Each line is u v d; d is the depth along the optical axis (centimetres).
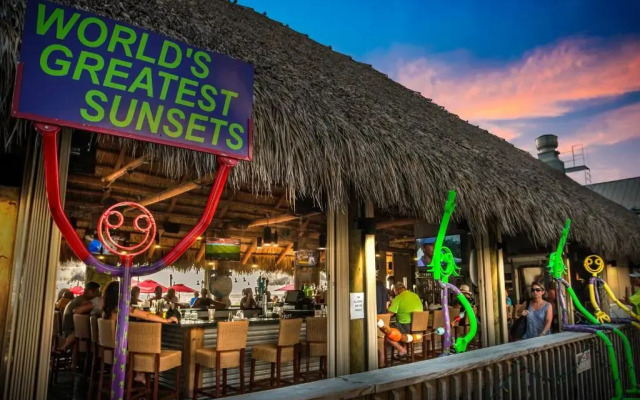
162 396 533
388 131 480
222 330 525
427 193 474
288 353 578
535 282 659
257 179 351
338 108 446
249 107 240
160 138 211
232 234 1137
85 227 932
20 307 285
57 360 618
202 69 230
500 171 657
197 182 562
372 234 529
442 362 325
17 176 308
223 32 441
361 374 280
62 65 194
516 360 385
